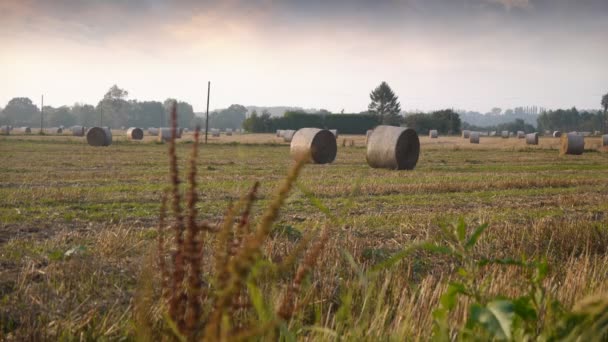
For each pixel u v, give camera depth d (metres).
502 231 9.79
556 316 3.68
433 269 7.31
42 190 15.35
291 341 3.09
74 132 77.44
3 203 13.03
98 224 10.27
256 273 2.97
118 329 4.69
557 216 12.77
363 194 16.70
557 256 8.54
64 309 5.26
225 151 41.62
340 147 52.09
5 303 5.36
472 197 16.42
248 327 3.74
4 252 7.56
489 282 5.50
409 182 20.03
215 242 7.37
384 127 27.36
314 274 6.41
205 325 3.11
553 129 193.25
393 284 5.86
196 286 2.88
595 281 5.90
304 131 31.45
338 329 3.98
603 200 15.96
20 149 39.34
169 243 7.58
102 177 20.33
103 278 6.21
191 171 2.89
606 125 178.62
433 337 3.98
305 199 14.63
